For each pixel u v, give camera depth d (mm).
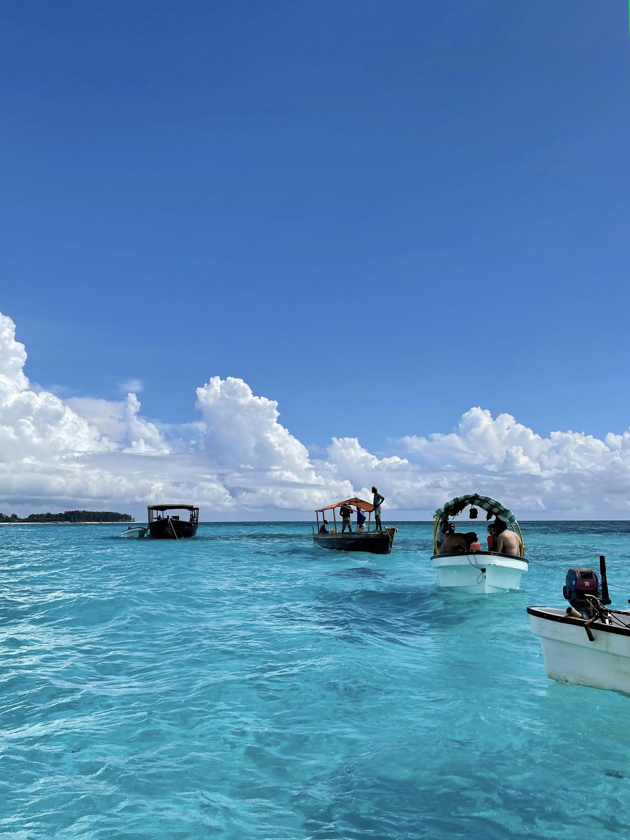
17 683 7723
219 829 4223
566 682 7305
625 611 7488
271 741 5773
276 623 11773
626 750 5469
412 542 44656
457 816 4355
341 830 4188
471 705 6668
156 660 8883
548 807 4465
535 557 29109
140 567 24359
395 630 11062
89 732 6062
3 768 5242
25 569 23562
